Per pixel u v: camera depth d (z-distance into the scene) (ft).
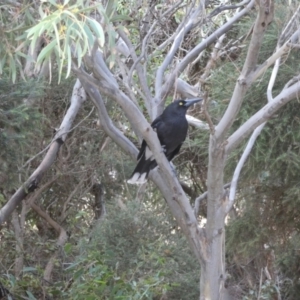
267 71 34.60
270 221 41.14
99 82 24.07
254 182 38.96
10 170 31.63
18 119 28.94
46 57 17.97
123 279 33.71
